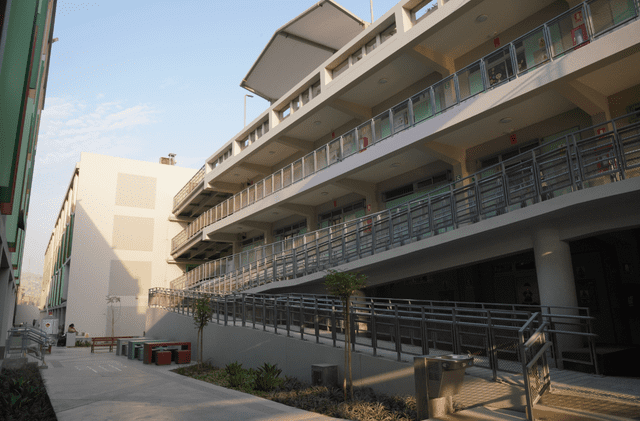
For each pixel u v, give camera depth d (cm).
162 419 696
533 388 590
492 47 1459
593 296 1279
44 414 758
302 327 1134
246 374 1155
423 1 1503
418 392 655
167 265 4000
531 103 1197
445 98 1370
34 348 1641
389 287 1800
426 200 1357
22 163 1060
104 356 2003
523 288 1409
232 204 2692
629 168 834
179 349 1684
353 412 720
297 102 2225
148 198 4050
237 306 1496
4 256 1041
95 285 3694
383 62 1583
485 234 1097
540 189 975
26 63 682
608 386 660
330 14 2022
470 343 791
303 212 2230
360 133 1700
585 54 1013
